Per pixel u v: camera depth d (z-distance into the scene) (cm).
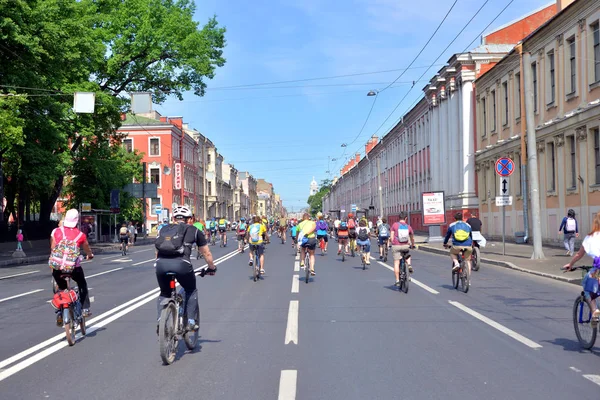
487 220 3784
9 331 923
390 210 7462
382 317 996
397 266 1345
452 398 543
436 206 3744
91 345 804
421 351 739
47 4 2741
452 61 4119
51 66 2884
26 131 2998
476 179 3991
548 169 2891
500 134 3519
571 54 2648
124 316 1048
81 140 3897
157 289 1479
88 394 570
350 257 2628
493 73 3603
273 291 1378
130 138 6944
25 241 3894
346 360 695
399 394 557
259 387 585
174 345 705
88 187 4825
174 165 7069
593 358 695
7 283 1756
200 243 729
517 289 1367
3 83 2733
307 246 1588
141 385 599
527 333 848
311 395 556
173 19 3478
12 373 656
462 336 831
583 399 536
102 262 2658
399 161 6850
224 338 834
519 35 4038
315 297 1262
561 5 3253
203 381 611
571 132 2606
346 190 11975
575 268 754
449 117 4303
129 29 3431
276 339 822
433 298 1231
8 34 2550
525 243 3116
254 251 1636
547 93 2888
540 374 624
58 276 811
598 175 2411
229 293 1350
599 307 721
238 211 13262
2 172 3512
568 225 2214
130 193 5459
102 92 3222
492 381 598
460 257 1355
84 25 3100
